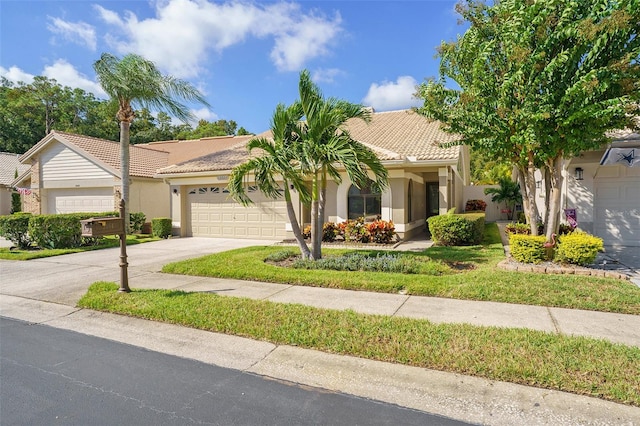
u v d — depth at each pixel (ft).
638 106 23.39
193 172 51.72
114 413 10.19
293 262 29.50
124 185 51.88
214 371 12.71
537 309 17.88
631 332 14.79
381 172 30.04
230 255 33.58
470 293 20.04
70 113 148.05
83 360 13.74
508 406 10.12
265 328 15.90
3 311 20.06
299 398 10.90
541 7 22.59
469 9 26.53
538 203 55.21
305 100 28.30
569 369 11.50
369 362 13.00
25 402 10.84
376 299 20.11
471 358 12.48
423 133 49.83
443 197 41.50
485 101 25.32
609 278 22.44
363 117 29.37
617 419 9.37
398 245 40.14
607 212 36.91
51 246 42.80
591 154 36.37
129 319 18.19
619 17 19.84
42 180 66.85
